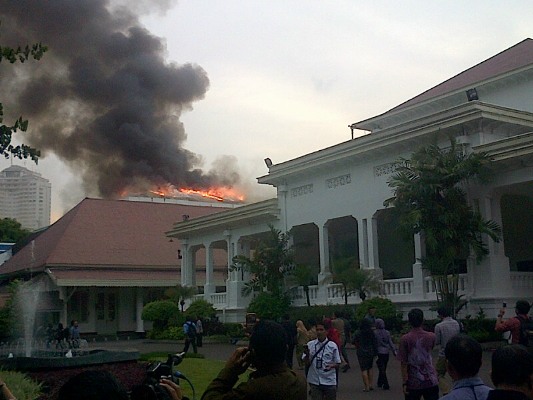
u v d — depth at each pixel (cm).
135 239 4900
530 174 2292
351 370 1945
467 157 2344
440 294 2333
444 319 1097
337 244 3750
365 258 2909
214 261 5178
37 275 4556
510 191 2509
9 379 1188
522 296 2427
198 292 4581
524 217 2895
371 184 2916
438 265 2256
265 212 3450
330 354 1048
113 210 5150
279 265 3212
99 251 4631
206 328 3581
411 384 886
